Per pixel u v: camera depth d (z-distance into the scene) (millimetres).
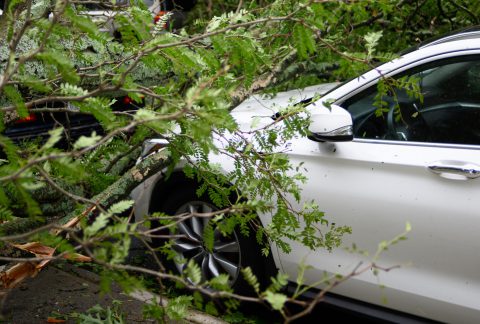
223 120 1653
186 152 2375
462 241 2830
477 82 2959
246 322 3527
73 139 4645
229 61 2219
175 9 3691
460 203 2838
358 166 3137
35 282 3568
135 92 1856
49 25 1792
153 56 2162
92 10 2711
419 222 2936
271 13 2691
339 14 2994
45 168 1886
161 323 1949
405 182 3000
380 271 3066
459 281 2867
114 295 3484
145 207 3859
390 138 3170
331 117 3086
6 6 2287
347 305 3232
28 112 1909
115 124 1864
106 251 1605
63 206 2660
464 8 4754
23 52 2924
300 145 3318
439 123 3043
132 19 2152
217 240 3621
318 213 2443
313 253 3271
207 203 3598
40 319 3178
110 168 2793
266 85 2881
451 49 3027
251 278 1557
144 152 3525
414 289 2977
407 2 4449
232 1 5758
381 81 2525
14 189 1817
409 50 3301
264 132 2674
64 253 1626
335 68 4074
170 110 1737
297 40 2262
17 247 2293
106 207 2604
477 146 2904
